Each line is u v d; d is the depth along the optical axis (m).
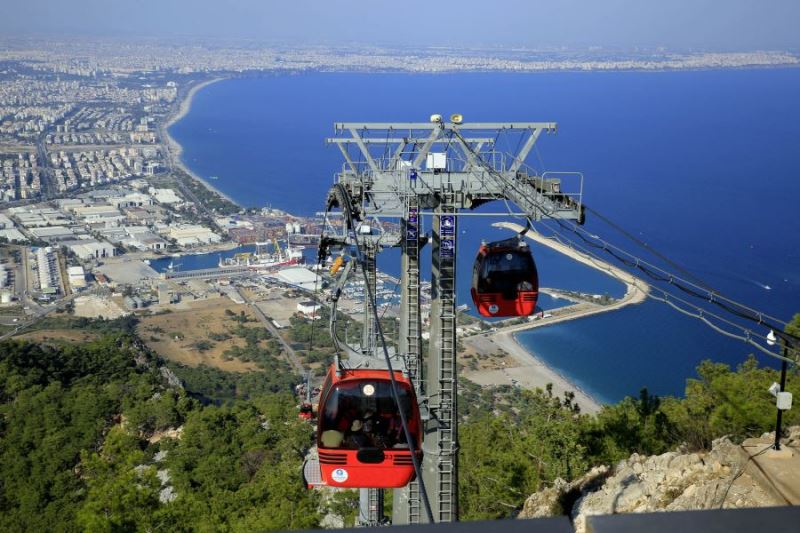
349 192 26.77
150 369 100.00
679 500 22.66
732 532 3.41
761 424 32.03
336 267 28.73
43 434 68.19
